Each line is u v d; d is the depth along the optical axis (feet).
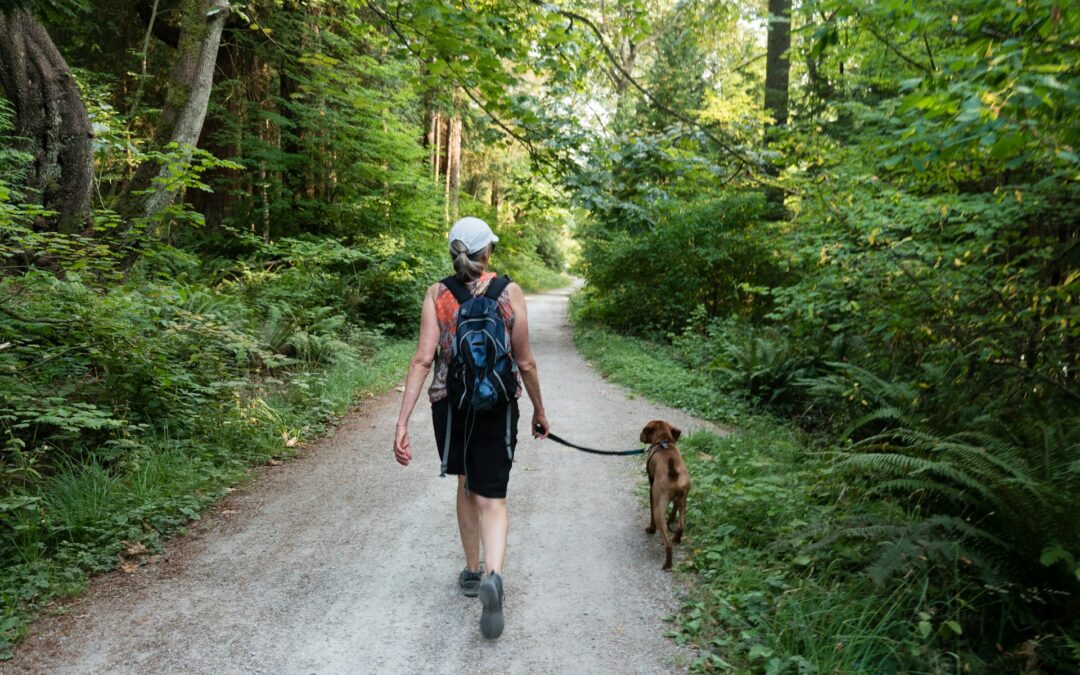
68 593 11.09
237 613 10.68
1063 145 10.00
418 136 56.90
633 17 28.17
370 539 13.75
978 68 10.22
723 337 36.65
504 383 9.50
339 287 43.50
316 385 26.48
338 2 45.42
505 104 26.86
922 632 9.08
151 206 29.58
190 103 31.17
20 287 18.85
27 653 9.44
